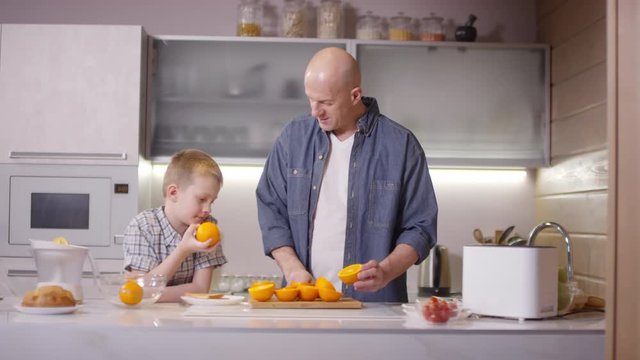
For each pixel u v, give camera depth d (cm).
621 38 158
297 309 183
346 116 230
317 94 224
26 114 362
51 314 166
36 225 359
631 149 155
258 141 380
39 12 402
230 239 402
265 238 235
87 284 355
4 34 363
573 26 359
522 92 388
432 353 149
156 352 147
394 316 171
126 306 182
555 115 383
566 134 368
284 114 381
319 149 237
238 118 380
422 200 233
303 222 235
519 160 387
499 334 151
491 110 387
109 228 358
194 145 378
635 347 153
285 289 189
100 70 363
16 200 360
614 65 159
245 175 404
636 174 153
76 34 364
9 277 357
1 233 358
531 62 388
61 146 361
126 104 362
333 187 236
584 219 346
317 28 396
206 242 203
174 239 229
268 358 147
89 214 359
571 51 362
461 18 412
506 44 386
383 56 385
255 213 404
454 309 161
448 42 385
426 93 385
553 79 387
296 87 381
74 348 148
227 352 147
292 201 236
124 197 359
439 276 382
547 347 152
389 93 384
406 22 394
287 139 241
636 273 152
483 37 413
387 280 211
